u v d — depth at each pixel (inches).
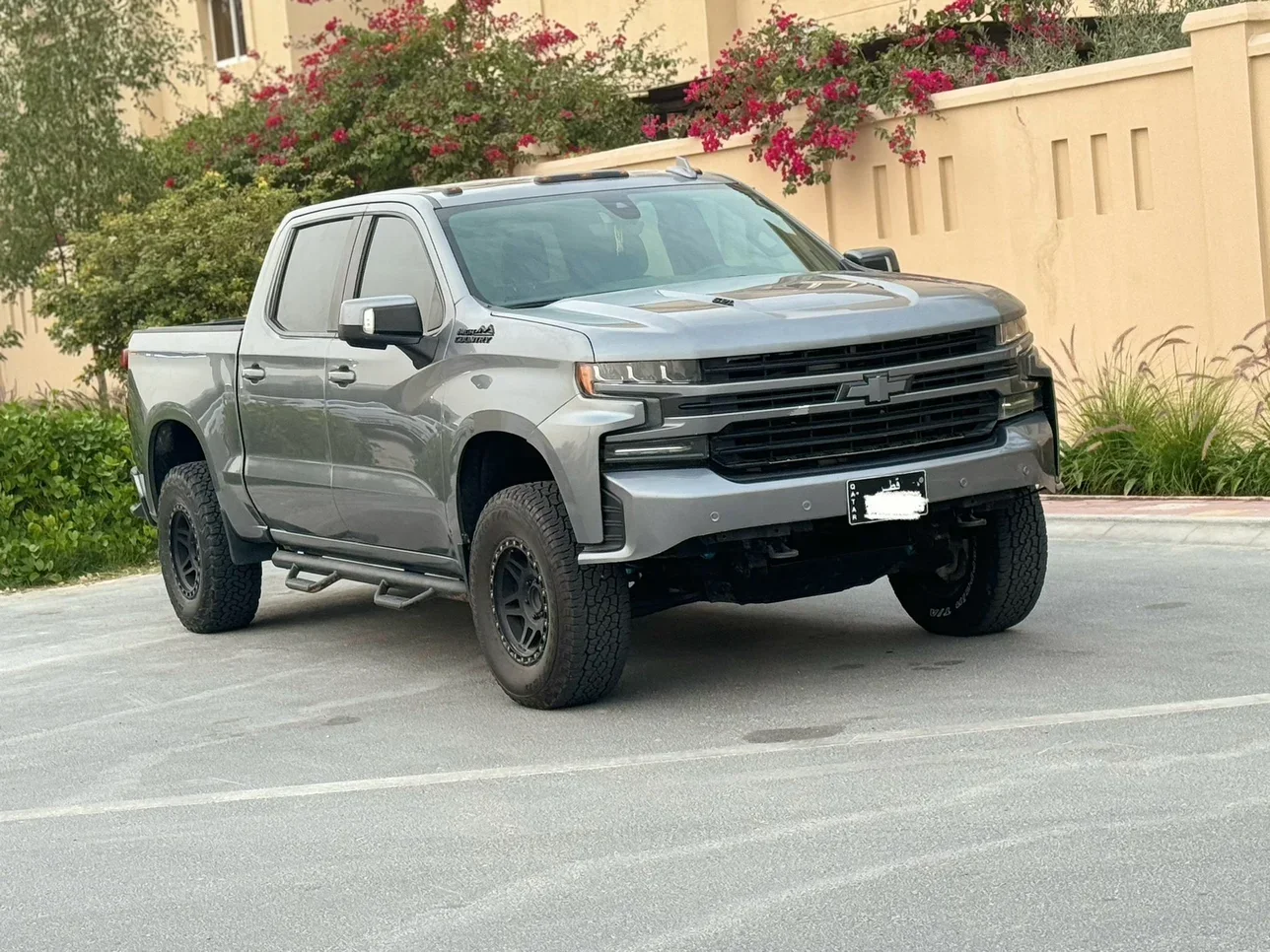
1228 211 471.8
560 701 280.2
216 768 270.2
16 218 825.5
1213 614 309.0
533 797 235.0
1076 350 517.7
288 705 311.9
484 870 205.8
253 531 365.7
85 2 827.4
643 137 729.0
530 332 275.0
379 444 311.1
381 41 749.3
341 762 265.6
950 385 275.0
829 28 587.5
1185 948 162.4
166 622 416.8
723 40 760.3
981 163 534.0
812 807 217.3
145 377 398.3
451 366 290.2
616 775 241.9
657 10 777.6
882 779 226.2
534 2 834.8
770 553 267.4
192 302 686.5
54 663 374.0
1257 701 246.8
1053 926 170.4
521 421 272.8
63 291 706.8
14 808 257.6
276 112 763.4
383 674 331.3
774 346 261.7
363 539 328.8
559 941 179.8
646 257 308.2
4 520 530.3
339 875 209.3
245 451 358.3
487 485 295.9
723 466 261.3
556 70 720.3
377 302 291.9
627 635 275.7
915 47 589.0
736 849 204.1
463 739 271.7
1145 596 330.6
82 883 216.4
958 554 306.0
